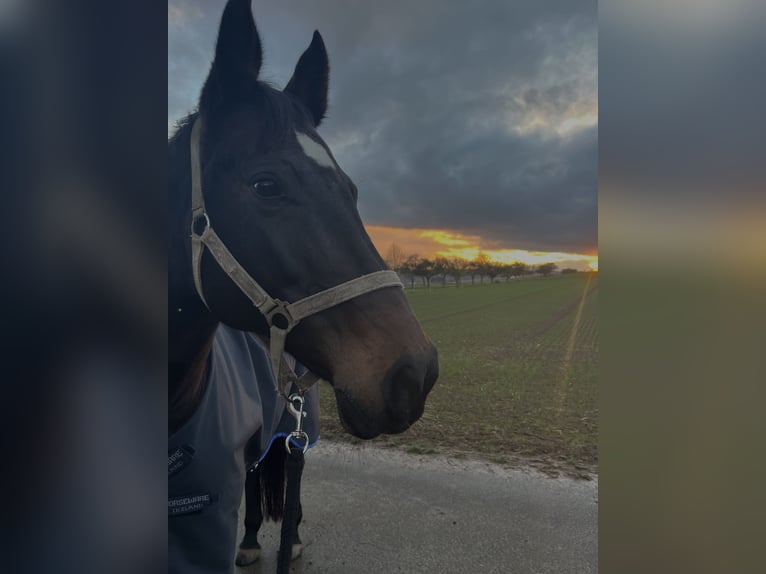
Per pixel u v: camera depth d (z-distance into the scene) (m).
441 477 2.40
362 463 2.62
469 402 3.23
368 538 1.93
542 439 2.75
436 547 1.84
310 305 1.01
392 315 1.01
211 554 1.21
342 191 1.06
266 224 1.02
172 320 1.14
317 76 1.33
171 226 1.12
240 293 1.05
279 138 1.04
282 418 1.72
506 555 1.78
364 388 0.98
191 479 1.18
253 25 1.07
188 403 1.18
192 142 1.09
